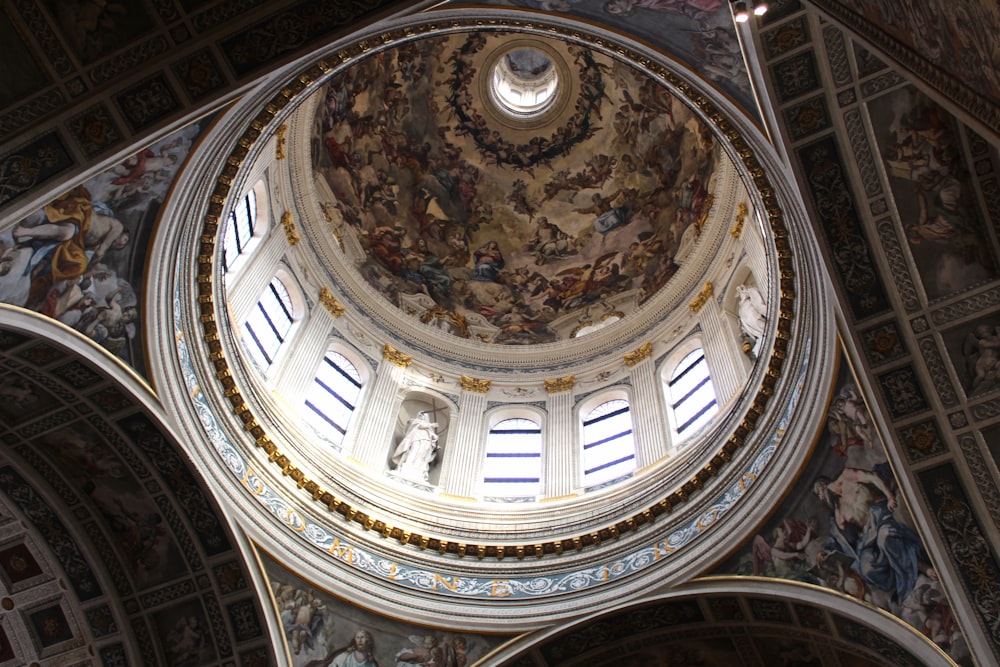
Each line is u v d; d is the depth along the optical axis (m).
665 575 18.08
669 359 26.28
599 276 31.62
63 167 12.29
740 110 15.33
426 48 32.28
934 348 14.41
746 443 18.86
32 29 11.46
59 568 17.95
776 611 17.00
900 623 14.97
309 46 12.24
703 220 28.50
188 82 12.22
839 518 16.22
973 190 13.54
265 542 18.34
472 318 31.08
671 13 14.49
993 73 7.25
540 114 33.84
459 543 20.58
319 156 29.80
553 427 26.05
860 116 13.57
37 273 14.16
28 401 16.14
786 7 12.74
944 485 14.46
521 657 18.62
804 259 16.72
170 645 18.05
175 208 15.88
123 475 17.36
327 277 27.84
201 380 18.38
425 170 33.19
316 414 23.89
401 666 18.42
